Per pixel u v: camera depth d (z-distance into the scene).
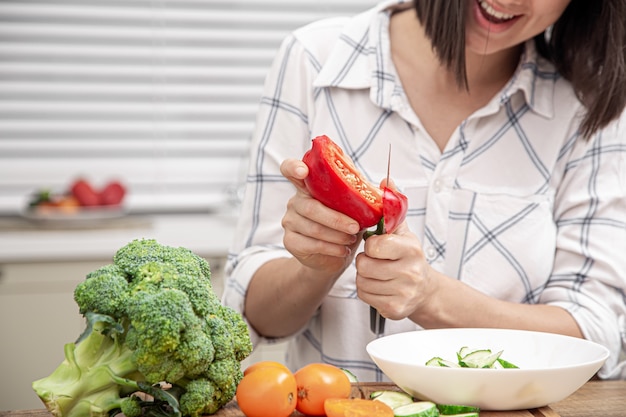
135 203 3.02
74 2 2.92
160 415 0.94
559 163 1.44
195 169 3.07
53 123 2.93
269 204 1.44
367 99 1.43
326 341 1.43
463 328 1.21
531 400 0.99
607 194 1.40
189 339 0.92
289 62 1.46
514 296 1.42
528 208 1.41
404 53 1.43
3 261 2.35
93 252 2.41
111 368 0.94
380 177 1.42
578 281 1.39
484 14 1.27
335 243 1.11
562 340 1.11
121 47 2.96
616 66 1.35
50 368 2.41
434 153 1.41
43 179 2.94
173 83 3.03
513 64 1.44
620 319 1.39
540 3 1.23
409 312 1.17
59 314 2.41
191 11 3.02
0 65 2.88
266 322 1.39
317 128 1.43
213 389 0.97
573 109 1.44
